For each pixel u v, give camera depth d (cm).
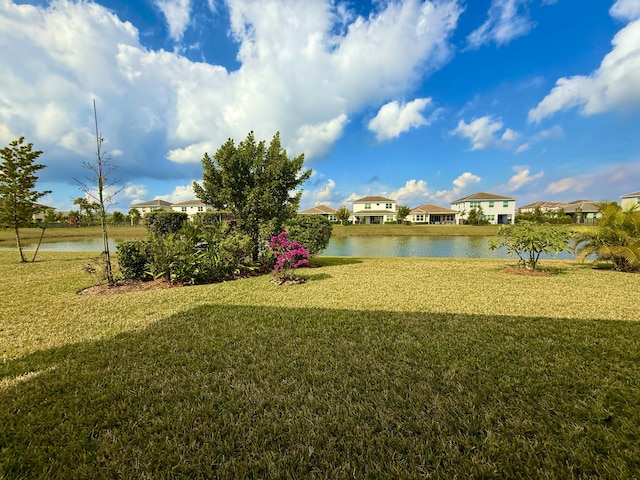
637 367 262
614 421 191
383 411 207
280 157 986
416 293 562
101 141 644
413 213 5722
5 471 159
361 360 283
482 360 280
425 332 354
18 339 343
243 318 413
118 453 171
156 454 170
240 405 216
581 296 531
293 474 156
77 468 161
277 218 985
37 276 782
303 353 299
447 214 5625
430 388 234
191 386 241
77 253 1452
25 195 1091
